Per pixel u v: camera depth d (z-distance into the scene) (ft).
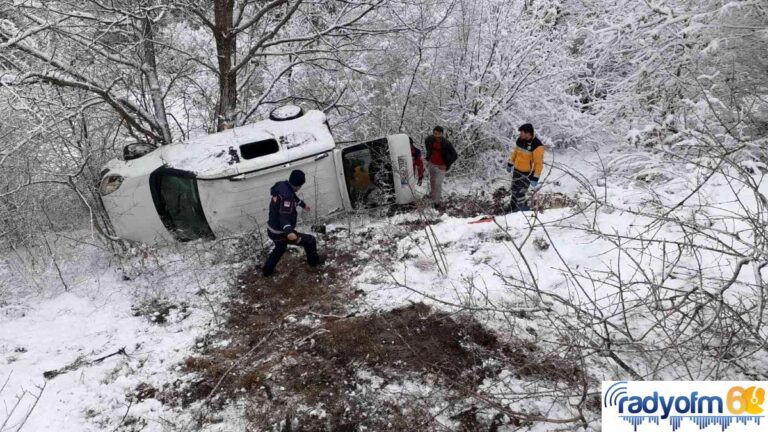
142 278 20.61
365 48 29.12
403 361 14.90
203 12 28.27
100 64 25.77
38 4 23.16
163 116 26.45
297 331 16.78
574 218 20.47
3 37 21.58
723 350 12.37
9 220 23.06
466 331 15.69
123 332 17.39
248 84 31.30
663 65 25.72
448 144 24.70
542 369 13.69
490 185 28.81
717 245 16.26
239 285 19.83
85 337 17.19
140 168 22.03
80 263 21.74
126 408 14.17
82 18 23.95
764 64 24.82
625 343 11.53
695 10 23.88
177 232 22.44
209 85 31.65
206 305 18.71
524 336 15.20
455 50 29.63
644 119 26.73
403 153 23.39
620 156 24.44
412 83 29.53
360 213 24.43
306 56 30.32
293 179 18.84
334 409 13.56
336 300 18.25
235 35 27.14
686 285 15.39
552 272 17.66
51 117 21.95
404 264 19.80
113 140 26.58
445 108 30.12
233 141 22.65
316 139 22.94
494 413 12.75
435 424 12.73
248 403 14.01
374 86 31.35
